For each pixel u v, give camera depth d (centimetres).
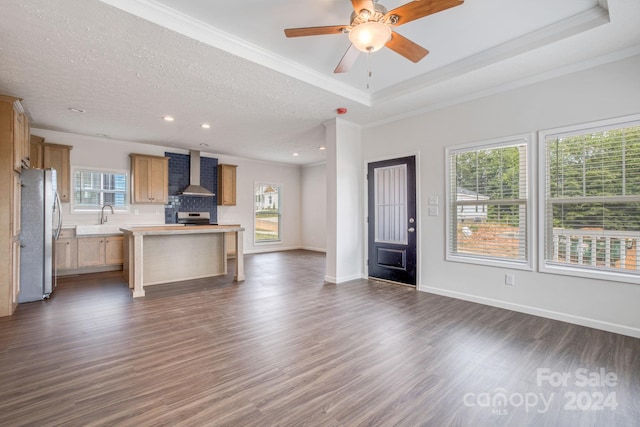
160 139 600
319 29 212
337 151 473
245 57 286
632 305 274
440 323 308
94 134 558
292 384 201
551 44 265
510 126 345
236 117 461
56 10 214
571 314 306
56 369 217
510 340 267
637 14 224
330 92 367
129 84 341
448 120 399
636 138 275
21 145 372
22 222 371
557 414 172
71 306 358
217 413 171
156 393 190
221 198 755
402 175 453
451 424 164
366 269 505
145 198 618
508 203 353
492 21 254
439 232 411
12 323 302
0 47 262
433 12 196
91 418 166
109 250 554
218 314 334
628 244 279
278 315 332
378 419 167
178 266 493
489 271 364
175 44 261
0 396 185
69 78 324
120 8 215
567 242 312
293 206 934
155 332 284
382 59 318
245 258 743
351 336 277
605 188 290
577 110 301
